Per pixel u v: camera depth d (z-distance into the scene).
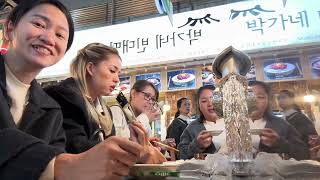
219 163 0.55
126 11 2.67
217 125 1.18
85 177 0.33
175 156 1.20
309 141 0.83
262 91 1.05
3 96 0.64
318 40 1.81
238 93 0.65
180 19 2.10
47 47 0.69
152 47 2.13
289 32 1.85
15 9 0.71
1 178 0.33
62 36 0.72
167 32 2.12
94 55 1.09
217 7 2.02
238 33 1.94
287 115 1.22
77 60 1.10
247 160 0.54
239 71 0.67
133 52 2.17
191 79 2.12
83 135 0.83
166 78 2.21
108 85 1.12
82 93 0.95
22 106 0.71
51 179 0.33
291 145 0.75
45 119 0.70
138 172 0.53
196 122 1.31
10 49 0.72
